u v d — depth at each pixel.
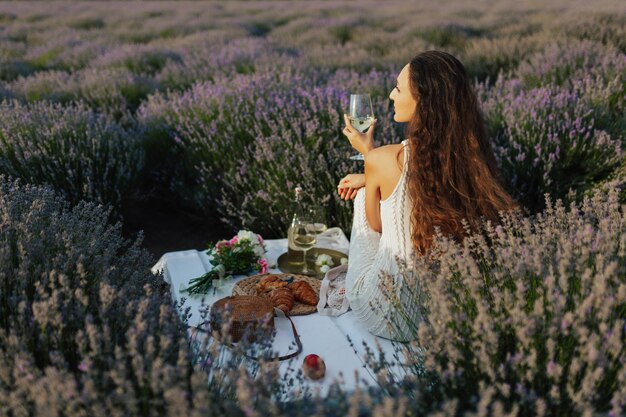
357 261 2.54
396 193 2.27
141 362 1.30
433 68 2.23
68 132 4.34
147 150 5.15
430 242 2.18
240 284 2.81
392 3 22.86
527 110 4.27
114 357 1.54
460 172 2.20
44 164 4.06
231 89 5.13
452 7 19.25
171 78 8.30
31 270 1.87
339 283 2.77
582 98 4.47
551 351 1.35
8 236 1.98
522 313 1.44
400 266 2.05
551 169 3.89
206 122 4.83
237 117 4.46
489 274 1.88
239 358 1.55
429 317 1.71
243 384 1.22
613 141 3.84
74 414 1.24
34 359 1.42
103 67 9.47
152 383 1.27
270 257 3.23
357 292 2.50
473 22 14.22
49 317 1.49
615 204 2.00
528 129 4.16
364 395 1.22
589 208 2.08
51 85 7.44
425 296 2.09
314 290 2.75
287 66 7.43
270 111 4.47
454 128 2.19
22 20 20.33
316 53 10.19
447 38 11.98
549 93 4.49
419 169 2.20
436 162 2.20
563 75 6.13
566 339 1.48
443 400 1.47
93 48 11.66
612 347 1.36
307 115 4.25
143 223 4.63
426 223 2.18
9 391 1.38
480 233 2.02
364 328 2.48
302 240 3.00
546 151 3.85
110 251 2.15
